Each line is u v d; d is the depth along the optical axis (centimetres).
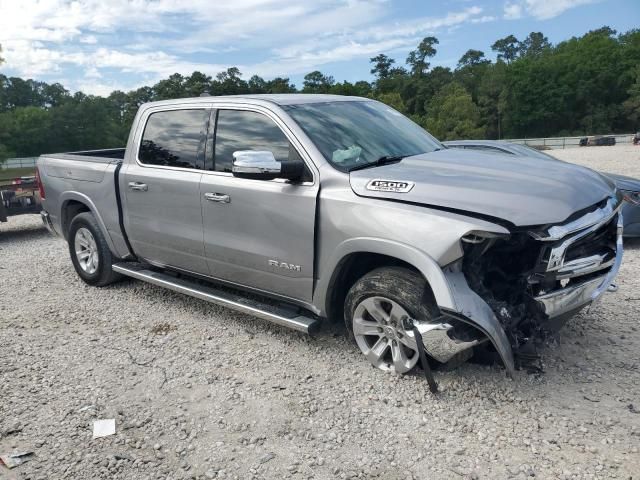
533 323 360
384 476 296
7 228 1136
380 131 464
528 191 351
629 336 445
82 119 10406
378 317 388
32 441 339
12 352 466
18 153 10038
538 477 289
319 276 408
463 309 332
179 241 504
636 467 292
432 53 12662
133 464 315
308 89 11844
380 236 363
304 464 309
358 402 366
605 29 12788
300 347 452
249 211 438
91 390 397
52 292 627
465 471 296
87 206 605
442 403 359
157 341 477
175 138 507
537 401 357
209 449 326
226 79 9475
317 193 398
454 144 795
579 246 374
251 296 515
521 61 10188
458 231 333
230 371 418
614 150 3719
